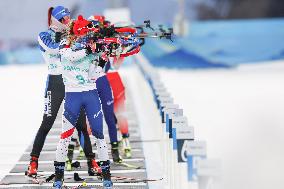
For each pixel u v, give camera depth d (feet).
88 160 84.33
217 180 54.90
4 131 126.21
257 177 87.81
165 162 83.71
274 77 236.84
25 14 287.07
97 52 72.28
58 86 81.30
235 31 278.26
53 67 81.25
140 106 160.04
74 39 72.02
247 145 109.91
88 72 73.72
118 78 96.89
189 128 66.59
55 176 74.69
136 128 125.90
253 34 278.05
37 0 286.87
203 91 194.90
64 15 77.82
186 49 278.67
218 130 125.39
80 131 83.97
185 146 66.59
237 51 278.46
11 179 83.66
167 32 76.18
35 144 81.87
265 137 117.60
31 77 233.76
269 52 277.44
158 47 277.03
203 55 278.67
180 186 67.15
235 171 91.30
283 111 150.10
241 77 240.73
